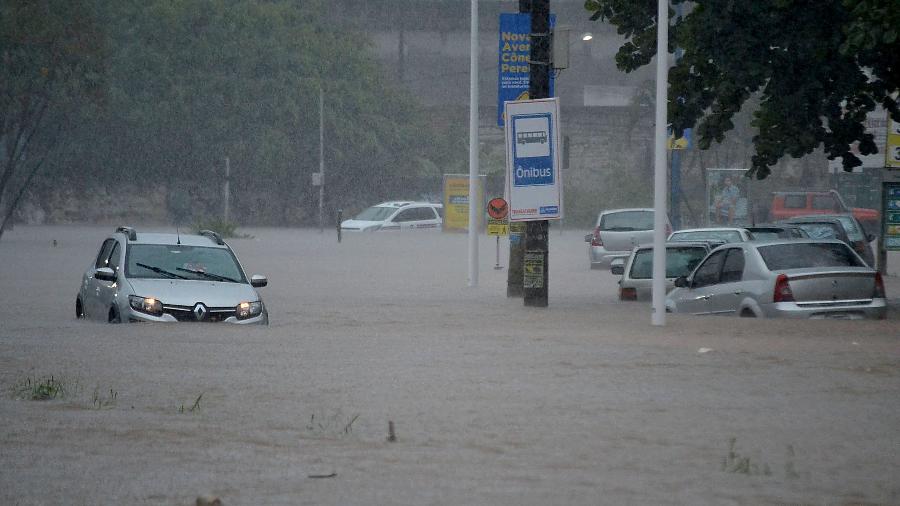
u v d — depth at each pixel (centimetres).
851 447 2577
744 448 2559
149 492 2108
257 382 3525
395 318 6128
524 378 3638
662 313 5475
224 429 2753
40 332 4956
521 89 8169
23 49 15888
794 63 6544
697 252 7325
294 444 2578
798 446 2589
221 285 5544
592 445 2583
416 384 3500
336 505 2016
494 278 10162
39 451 2488
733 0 6334
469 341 4762
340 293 8350
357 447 2548
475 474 2281
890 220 9675
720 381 3562
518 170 6912
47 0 15975
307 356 4188
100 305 5656
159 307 5272
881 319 5341
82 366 3853
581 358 4147
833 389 3409
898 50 6350
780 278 5388
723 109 6944
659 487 2178
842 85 6619
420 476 2259
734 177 16275
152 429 2748
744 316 5600
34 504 2014
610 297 8038
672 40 7038
